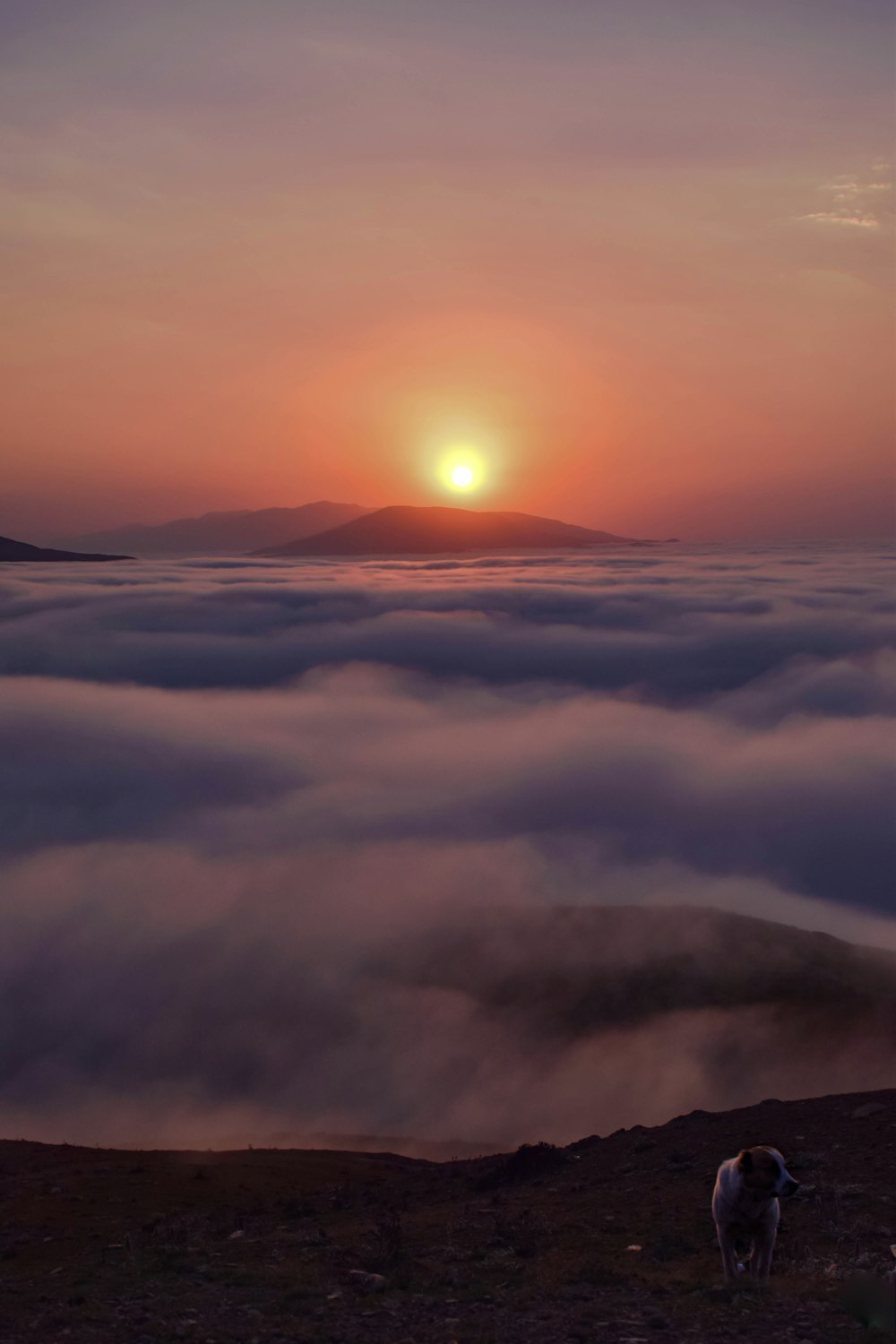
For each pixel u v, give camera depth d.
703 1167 11.50
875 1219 8.82
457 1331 6.12
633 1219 9.82
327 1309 6.72
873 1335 5.79
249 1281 7.73
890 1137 11.12
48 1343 6.12
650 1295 6.80
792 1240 8.41
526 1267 8.04
